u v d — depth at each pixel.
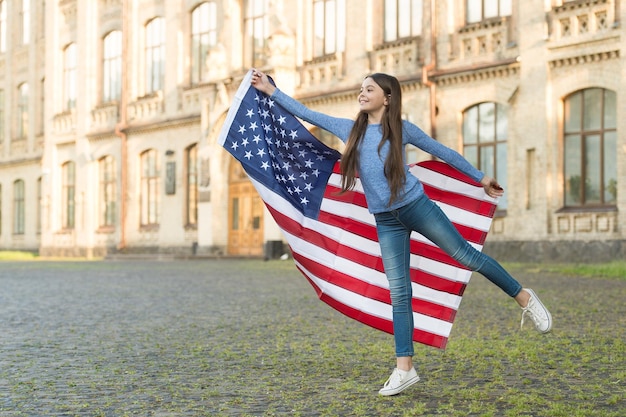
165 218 40.91
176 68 40.41
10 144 53.84
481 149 28.66
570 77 25.94
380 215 6.09
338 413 5.51
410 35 31.11
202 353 8.55
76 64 47.28
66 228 47.62
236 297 15.79
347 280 6.75
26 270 28.09
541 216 26.58
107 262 36.09
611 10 24.83
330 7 33.84
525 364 7.49
